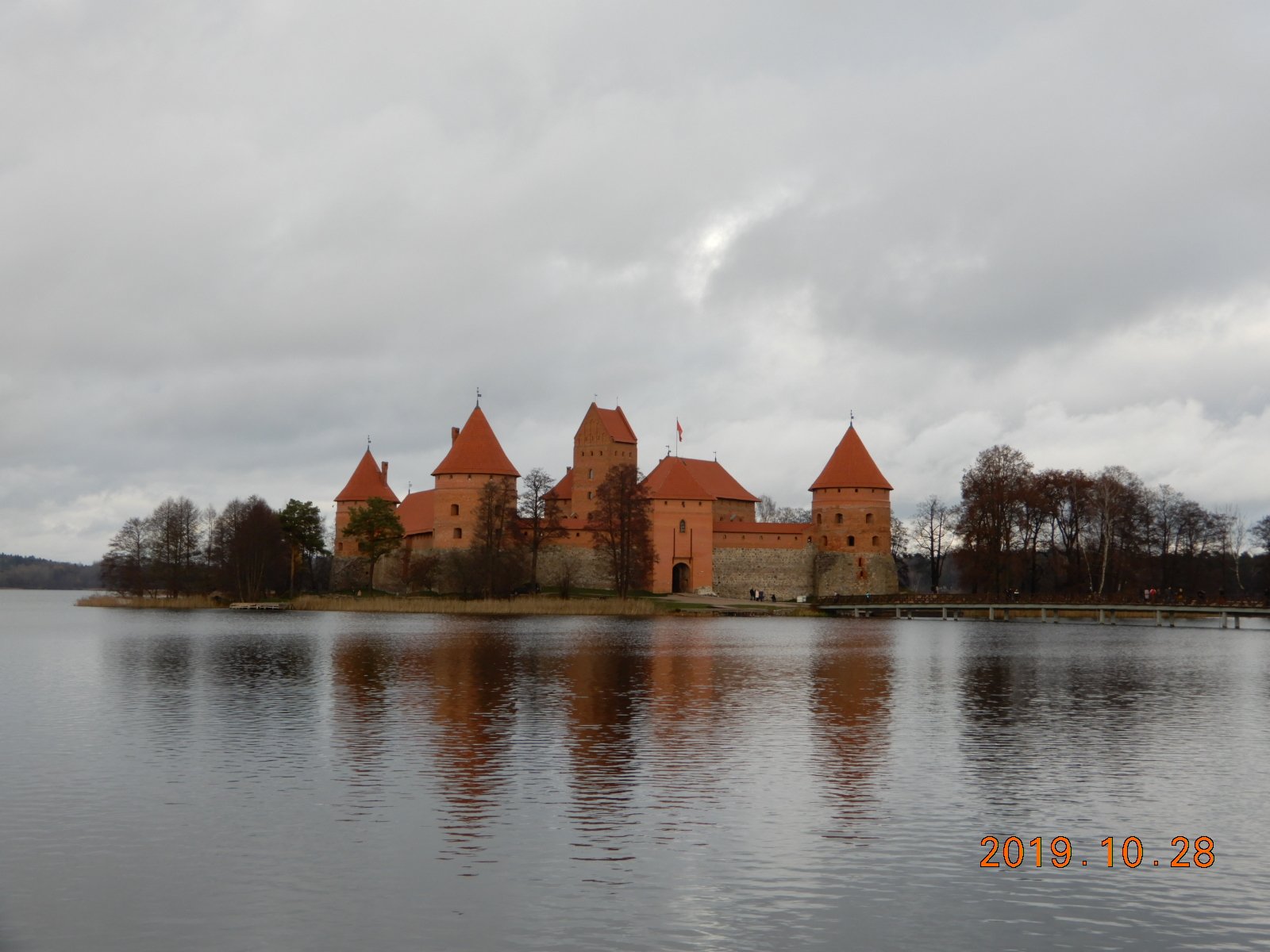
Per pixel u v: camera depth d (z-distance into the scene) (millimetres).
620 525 113500
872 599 109062
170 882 19406
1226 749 30547
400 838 21797
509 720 34812
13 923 17703
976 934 17547
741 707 37781
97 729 33062
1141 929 17797
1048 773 27469
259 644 64562
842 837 22031
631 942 17109
